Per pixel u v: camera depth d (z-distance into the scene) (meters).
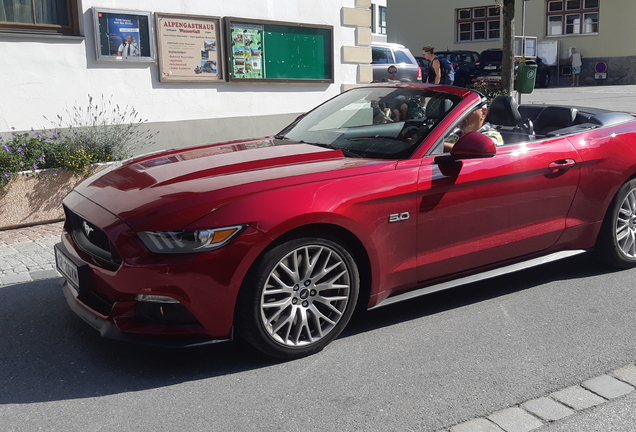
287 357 3.61
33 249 5.78
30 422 3.03
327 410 3.13
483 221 4.26
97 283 3.46
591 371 3.54
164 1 8.47
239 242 3.31
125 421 3.04
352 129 4.54
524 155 4.39
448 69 24.17
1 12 7.32
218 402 3.21
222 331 3.40
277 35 9.66
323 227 3.59
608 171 4.87
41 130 7.64
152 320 3.39
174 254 3.25
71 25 7.87
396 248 3.90
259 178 3.58
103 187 3.86
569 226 4.75
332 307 3.71
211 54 8.99
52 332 4.05
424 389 3.34
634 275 5.16
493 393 3.30
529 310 4.43
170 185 3.60
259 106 9.70
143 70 8.45
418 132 4.20
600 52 29.39
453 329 4.11
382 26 28.06
